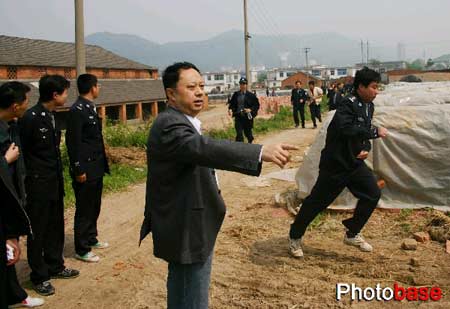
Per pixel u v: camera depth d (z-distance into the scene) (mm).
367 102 4578
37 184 4355
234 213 6590
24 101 3826
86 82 5105
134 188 8695
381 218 5871
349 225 4871
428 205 5973
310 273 4484
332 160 4562
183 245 2572
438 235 5086
